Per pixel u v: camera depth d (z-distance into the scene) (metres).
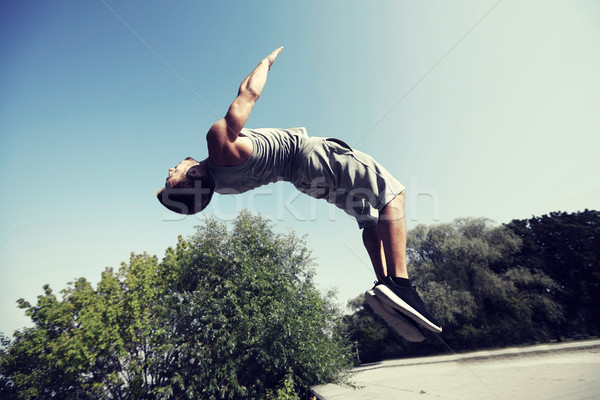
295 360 7.65
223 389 6.91
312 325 8.24
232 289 8.04
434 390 3.96
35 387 7.43
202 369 7.37
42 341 7.79
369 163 1.24
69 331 8.05
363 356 17.91
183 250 9.61
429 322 1.06
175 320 8.07
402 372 8.07
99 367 7.83
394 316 1.15
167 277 8.98
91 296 8.28
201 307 7.75
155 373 7.86
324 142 1.31
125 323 8.00
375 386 6.26
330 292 9.52
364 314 20.22
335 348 8.67
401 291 1.12
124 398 7.55
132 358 7.91
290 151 1.33
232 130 1.21
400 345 16.94
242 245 9.13
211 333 7.58
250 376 7.35
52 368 7.71
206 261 9.05
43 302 8.02
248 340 7.41
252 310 7.86
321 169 1.26
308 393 7.41
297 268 9.43
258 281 8.24
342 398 5.22
